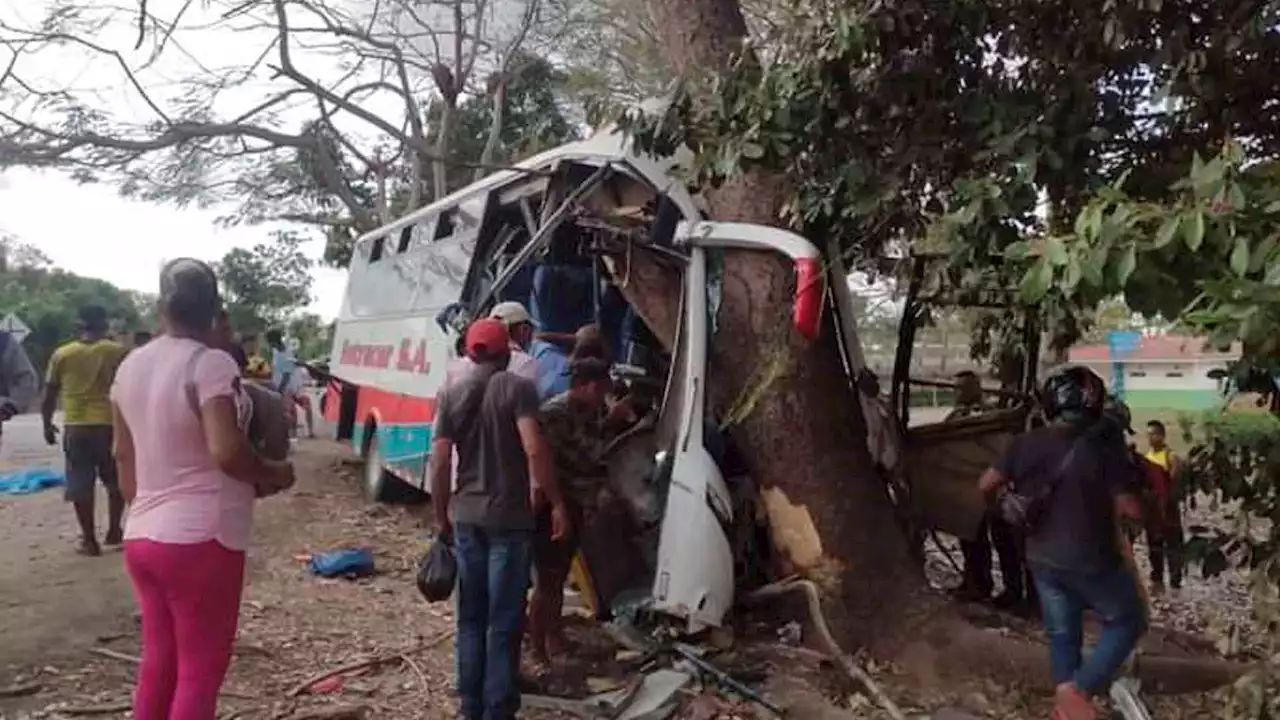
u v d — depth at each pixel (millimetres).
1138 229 4152
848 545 6773
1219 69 5461
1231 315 3773
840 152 6141
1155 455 9305
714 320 6969
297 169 24797
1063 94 5641
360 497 12961
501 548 5383
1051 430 5648
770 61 6328
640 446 6871
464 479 5445
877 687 6078
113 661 6402
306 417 20797
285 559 9422
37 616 7316
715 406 6949
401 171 24797
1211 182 4020
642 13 18641
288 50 18453
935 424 8016
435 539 5746
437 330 10586
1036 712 5996
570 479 6340
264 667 6336
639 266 7266
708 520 6559
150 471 4180
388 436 12023
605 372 6477
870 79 5988
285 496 12625
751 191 6992
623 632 6707
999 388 8680
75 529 10594
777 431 6875
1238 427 5102
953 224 5773
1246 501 5141
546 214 8422
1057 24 5672
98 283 52000
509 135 25016
